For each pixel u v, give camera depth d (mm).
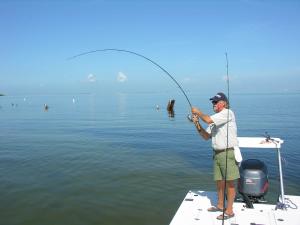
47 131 22609
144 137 18828
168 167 11383
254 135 19156
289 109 42094
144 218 7156
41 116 36906
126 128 23703
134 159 12656
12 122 30094
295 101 65500
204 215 5375
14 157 13227
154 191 8859
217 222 5141
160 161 12297
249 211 5492
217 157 5266
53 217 7203
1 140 18312
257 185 5629
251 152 13781
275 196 8359
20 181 9719
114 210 7590
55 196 8461
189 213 5449
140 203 8000
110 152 14102
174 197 8414
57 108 54031
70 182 9633
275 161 12211
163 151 14305
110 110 46438
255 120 27688
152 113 38875
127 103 69938
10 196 8438
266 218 5242
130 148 15102
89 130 22844
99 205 7871
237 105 53406
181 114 36250
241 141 6164
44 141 17688
